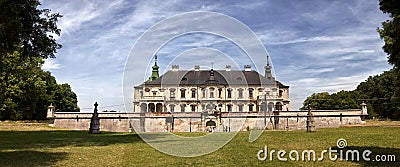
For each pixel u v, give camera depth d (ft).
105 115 183.42
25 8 55.93
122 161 42.22
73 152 51.62
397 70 48.78
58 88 253.85
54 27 64.08
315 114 189.78
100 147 59.57
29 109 170.19
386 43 47.37
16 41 48.11
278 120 182.09
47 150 54.19
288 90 197.47
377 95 271.28
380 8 45.16
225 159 43.29
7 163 39.50
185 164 39.68
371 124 177.06
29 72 157.58
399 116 235.20
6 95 155.02
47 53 65.41
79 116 186.19
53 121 183.11
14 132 113.60
